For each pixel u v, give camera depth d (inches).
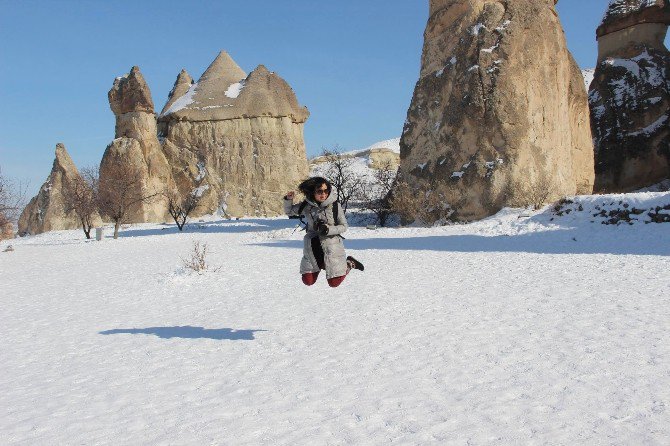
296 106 2743.6
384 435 154.0
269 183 2564.0
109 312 395.2
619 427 153.7
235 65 2805.1
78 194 1657.2
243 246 964.0
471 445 145.3
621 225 892.6
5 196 1190.9
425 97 1525.6
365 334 285.3
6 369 248.7
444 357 234.4
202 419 172.9
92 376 229.9
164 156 2463.1
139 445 154.1
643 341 244.8
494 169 1300.4
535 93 1360.7
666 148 1861.5
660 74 1915.6
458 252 717.3
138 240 1255.5
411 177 1493.6
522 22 1384.1
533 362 221.0
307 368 227.6
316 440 152.3
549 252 673.6
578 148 1609.3
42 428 170.6
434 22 1562.5
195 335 304.0
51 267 758.5
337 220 260.4
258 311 371.9
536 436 149.6
